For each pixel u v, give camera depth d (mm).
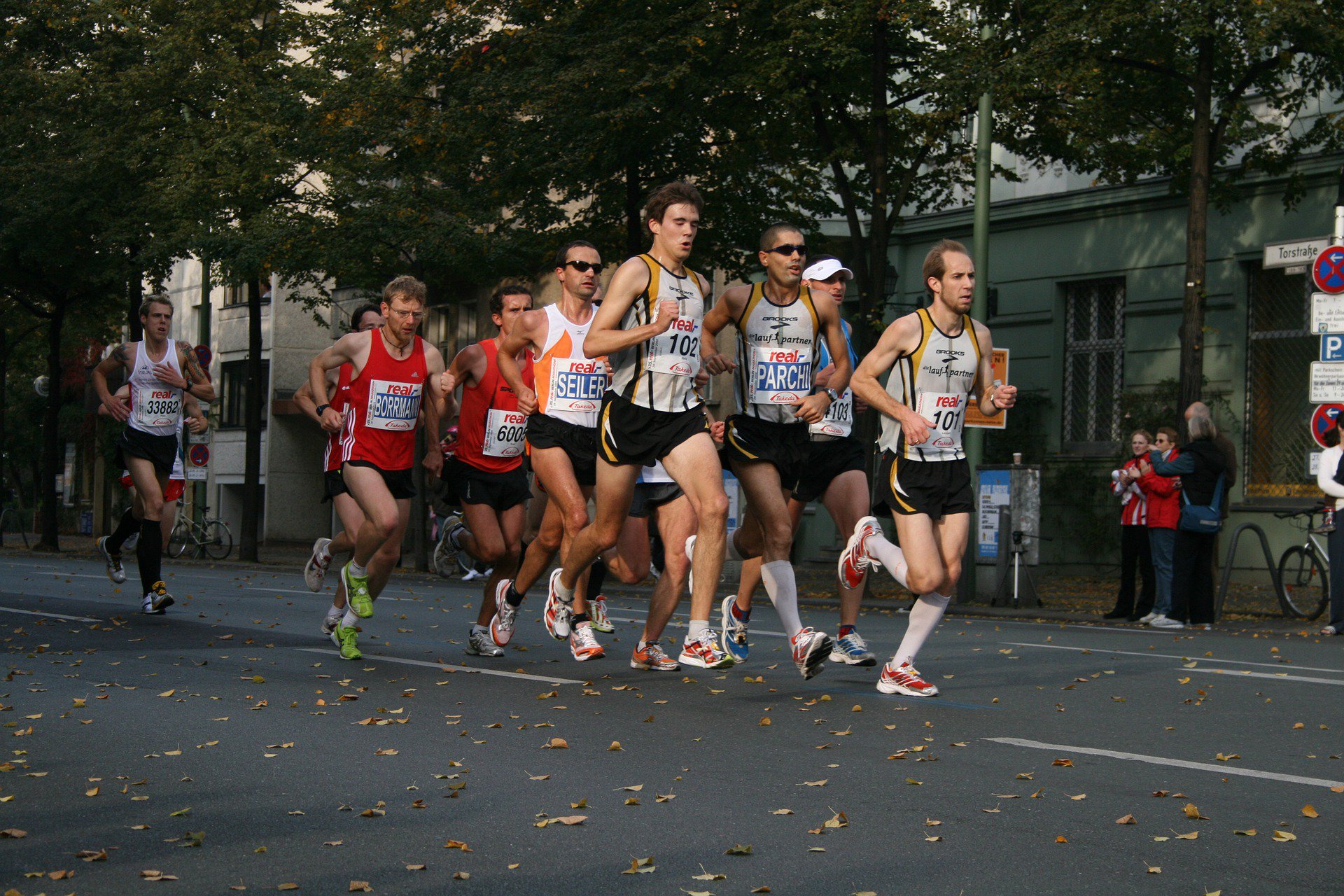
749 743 6359
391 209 24844
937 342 7570
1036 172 25250
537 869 4234
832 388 8359
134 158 28703
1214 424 14336
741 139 20625
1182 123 18906
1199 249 16453
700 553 7844
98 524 49344
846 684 8430
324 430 9391
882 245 18750
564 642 10828
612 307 7496
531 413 8734
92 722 6871
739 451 8133
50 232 30531
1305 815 5000
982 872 4219
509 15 21812
